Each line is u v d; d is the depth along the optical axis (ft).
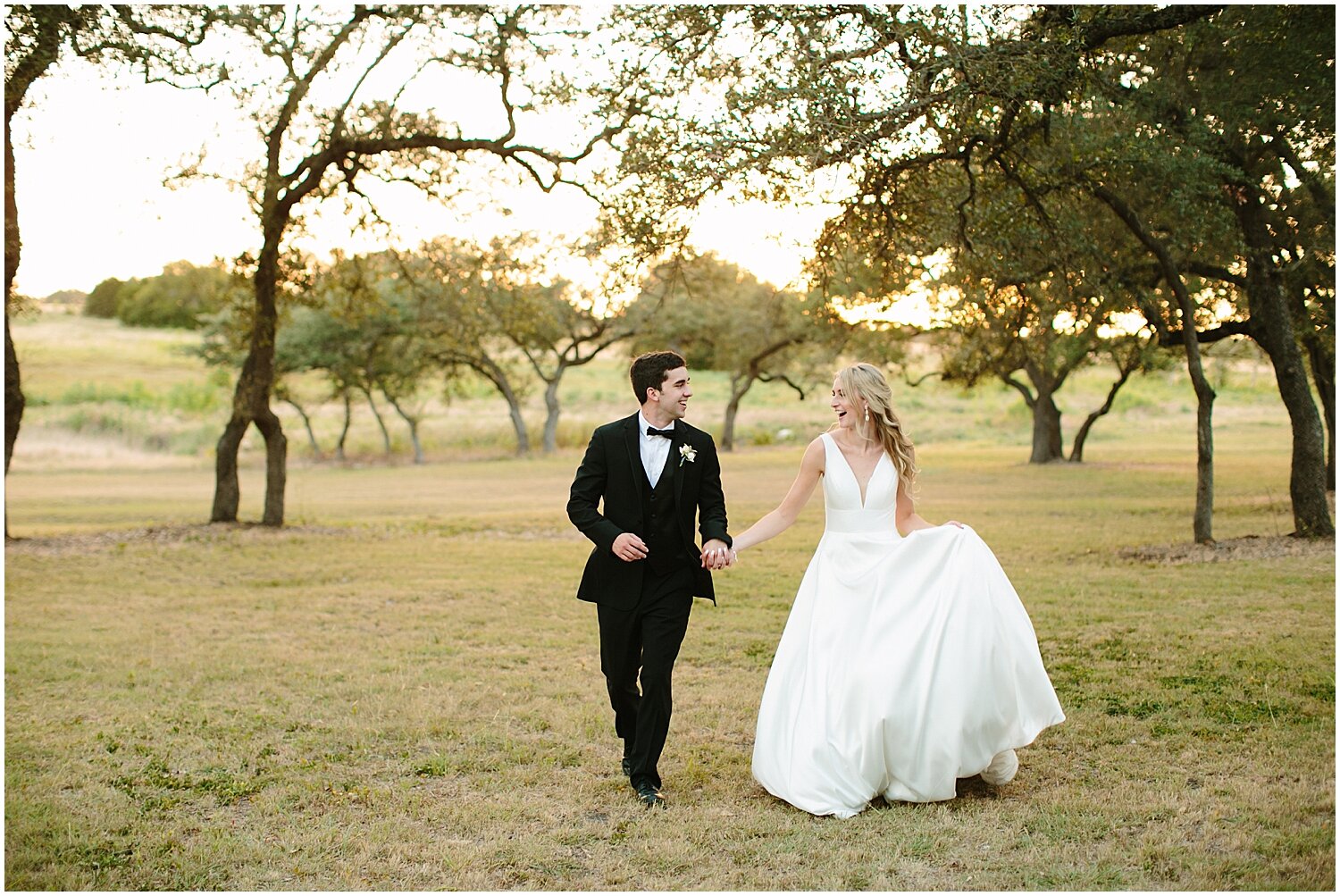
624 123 34.12
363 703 18.61
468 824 12.84
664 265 39.40
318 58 43.04
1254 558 34.83
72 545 44.60
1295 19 32.45
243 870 11.48
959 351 83.05
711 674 20.81
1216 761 14.66
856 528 14.40
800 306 106.32
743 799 13.74
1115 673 19.85
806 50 27.76
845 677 13.56
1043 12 29.22
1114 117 34.27
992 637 13.33
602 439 14.38
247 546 44.24
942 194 36.24
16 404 43.98
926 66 26.71
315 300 54.75
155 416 160.04
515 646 23.82
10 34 33.53
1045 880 10.89
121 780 14.53
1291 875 10.82
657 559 14.11
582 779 14.52
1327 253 36.55
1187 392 184.24
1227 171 34.58
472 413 175.73
